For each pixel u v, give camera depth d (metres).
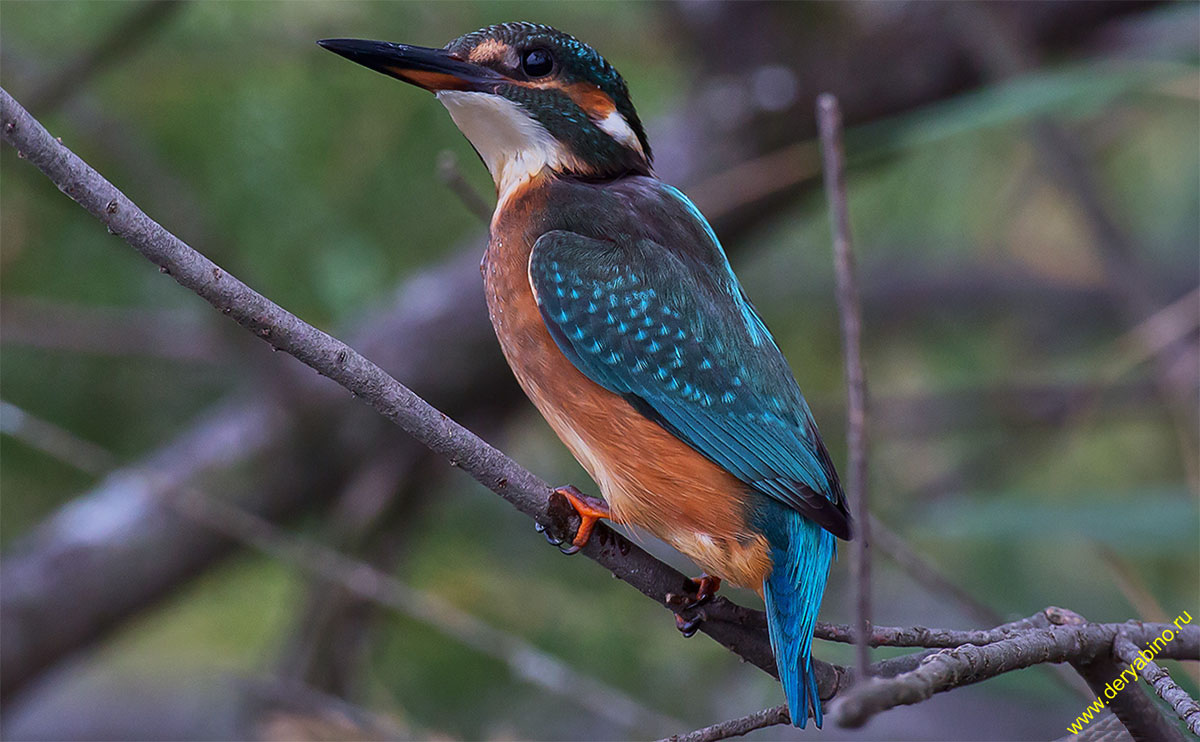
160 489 9.04
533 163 7.11
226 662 13.20
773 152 10.90
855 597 4.15
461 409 11.16
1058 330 15.89
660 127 11.65
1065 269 15.62
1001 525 7.88
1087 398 12.85
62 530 10.62
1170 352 10.26
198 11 10.32
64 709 13.69
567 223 6.73
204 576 10.80
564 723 10.78
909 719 11.73
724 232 11.47
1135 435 13.93
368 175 11.00
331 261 10.75
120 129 9.60
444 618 8.79
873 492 12.38
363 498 10.62
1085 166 10.89
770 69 10.81
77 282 10.99
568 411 6.48
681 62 11.48
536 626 11.07
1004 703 11.41
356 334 10.96
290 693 9.06
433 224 11.35
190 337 10.91
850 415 4.36
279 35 10.55
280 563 11.52
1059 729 11.24
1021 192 13.55
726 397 6.28
